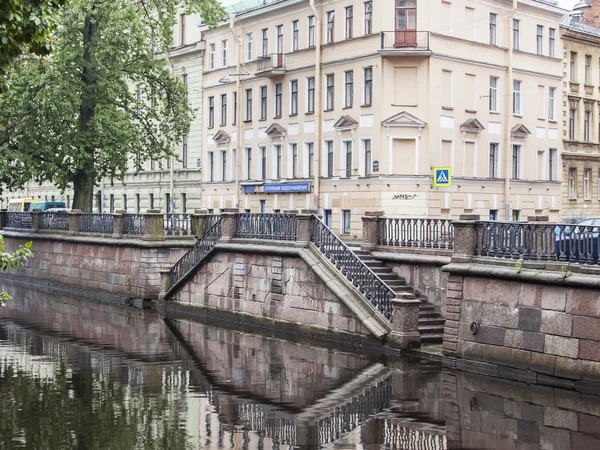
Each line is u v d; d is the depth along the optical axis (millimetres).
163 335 24359
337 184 43406
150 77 39062
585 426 13828
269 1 49094
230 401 16141
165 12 38594
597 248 15945
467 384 16922
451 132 41688
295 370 18891
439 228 22172
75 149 36188
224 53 52531
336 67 43500
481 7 43312
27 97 35406
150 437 13680
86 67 36281
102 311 29953
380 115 40688
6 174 36500
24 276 40625
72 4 34219
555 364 16531
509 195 44469
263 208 49031
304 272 23438
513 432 13562
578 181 50188
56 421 14742
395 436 13477
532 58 46281
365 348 20953
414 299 20344
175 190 56750
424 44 40219
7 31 13898
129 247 32156
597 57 51844
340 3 43344
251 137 49969
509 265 17656
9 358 20812
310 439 13430
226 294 26969
